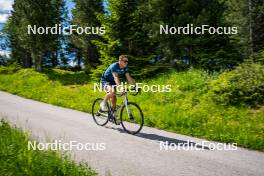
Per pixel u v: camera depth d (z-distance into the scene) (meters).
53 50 33.50
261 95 10.33
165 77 15.48
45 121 9.20
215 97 10.92
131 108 8.25
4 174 4.62
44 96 15.35
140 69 18.89
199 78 13.14
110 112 8.59
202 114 9.89
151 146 6.67
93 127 8.55
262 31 26.81
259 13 26.34
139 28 19.41
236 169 5.28
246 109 10.06
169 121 9.02
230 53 18.33
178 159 5.80
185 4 18.61
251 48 24.14
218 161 5.70
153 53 20.47
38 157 5.15
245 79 11.16
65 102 13.16
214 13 18.38
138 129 7.84
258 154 6.20
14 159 5.11
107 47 19.33
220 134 7.49
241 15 27.20
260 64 12.05
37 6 31.92
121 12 18.72
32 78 25.02
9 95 16.67
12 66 38.16
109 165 5.41
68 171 4.68
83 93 15.98
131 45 19.28
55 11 33.66
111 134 7.75
